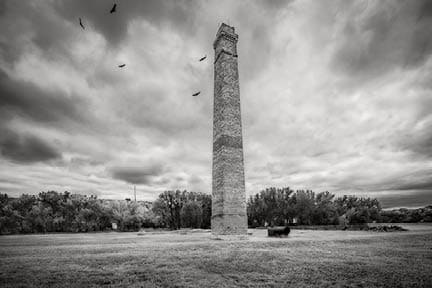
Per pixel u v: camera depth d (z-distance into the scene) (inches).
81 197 2468.0
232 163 913.5
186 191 2447.1
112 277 286.8
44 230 2197.3
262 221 2396.7
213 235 927.0
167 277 287.1
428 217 2503.7
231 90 982.4
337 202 2672.2
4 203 2319.1
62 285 257.4
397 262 353.7
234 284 259.8
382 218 2728.8
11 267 340.2
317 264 344.8
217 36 1065.5
